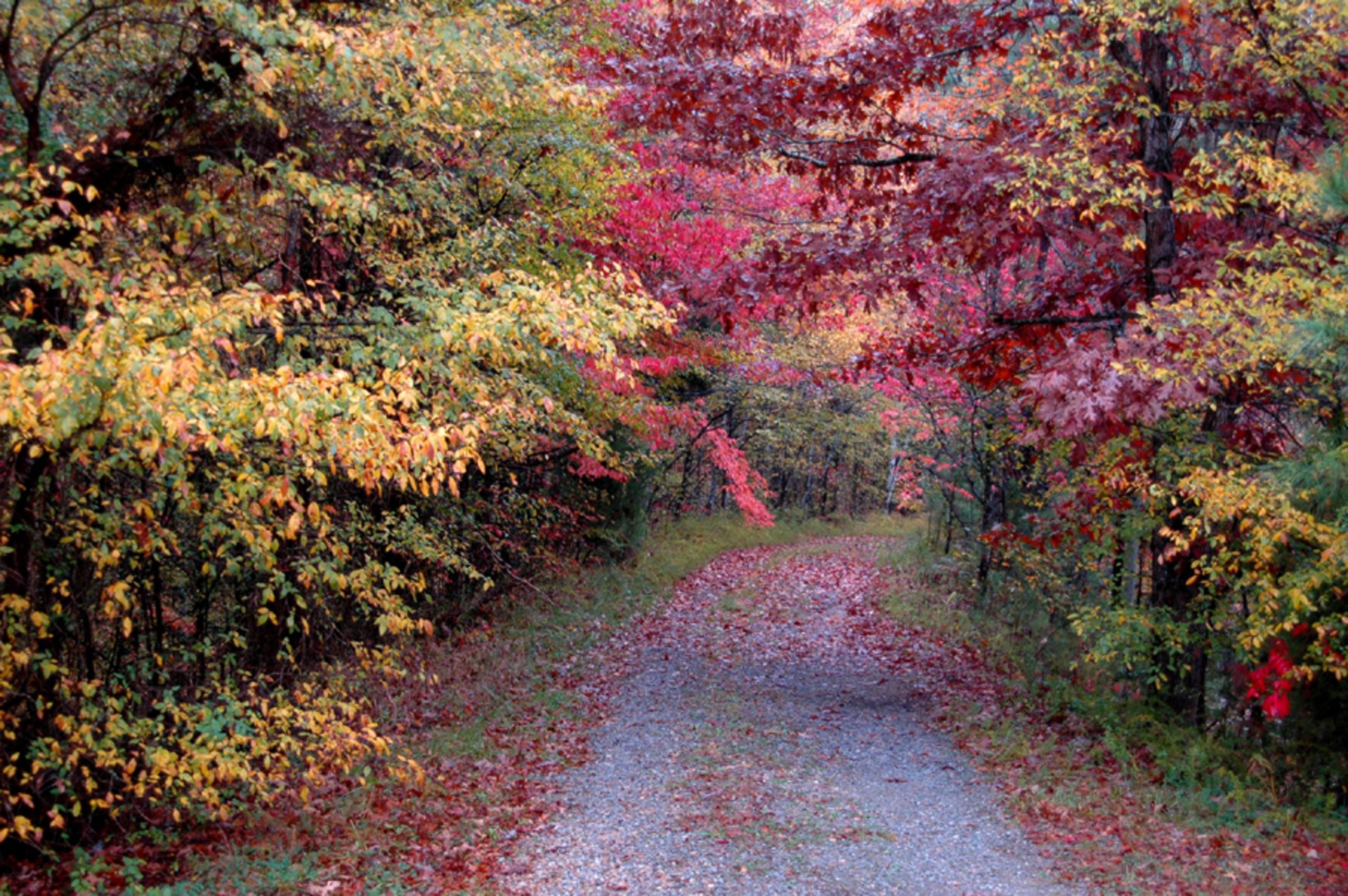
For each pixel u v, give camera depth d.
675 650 14.16
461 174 9.96
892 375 12.34
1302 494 6.26
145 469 6.04
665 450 20.70
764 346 19.69
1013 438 11.74
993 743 9.35
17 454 5.05
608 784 8.33
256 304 5.11
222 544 6.96
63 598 6.54
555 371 10.27
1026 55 9.20
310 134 6.79
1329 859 6.47
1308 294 5.98
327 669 8.98
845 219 12.29
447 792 8.05
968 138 10.77
